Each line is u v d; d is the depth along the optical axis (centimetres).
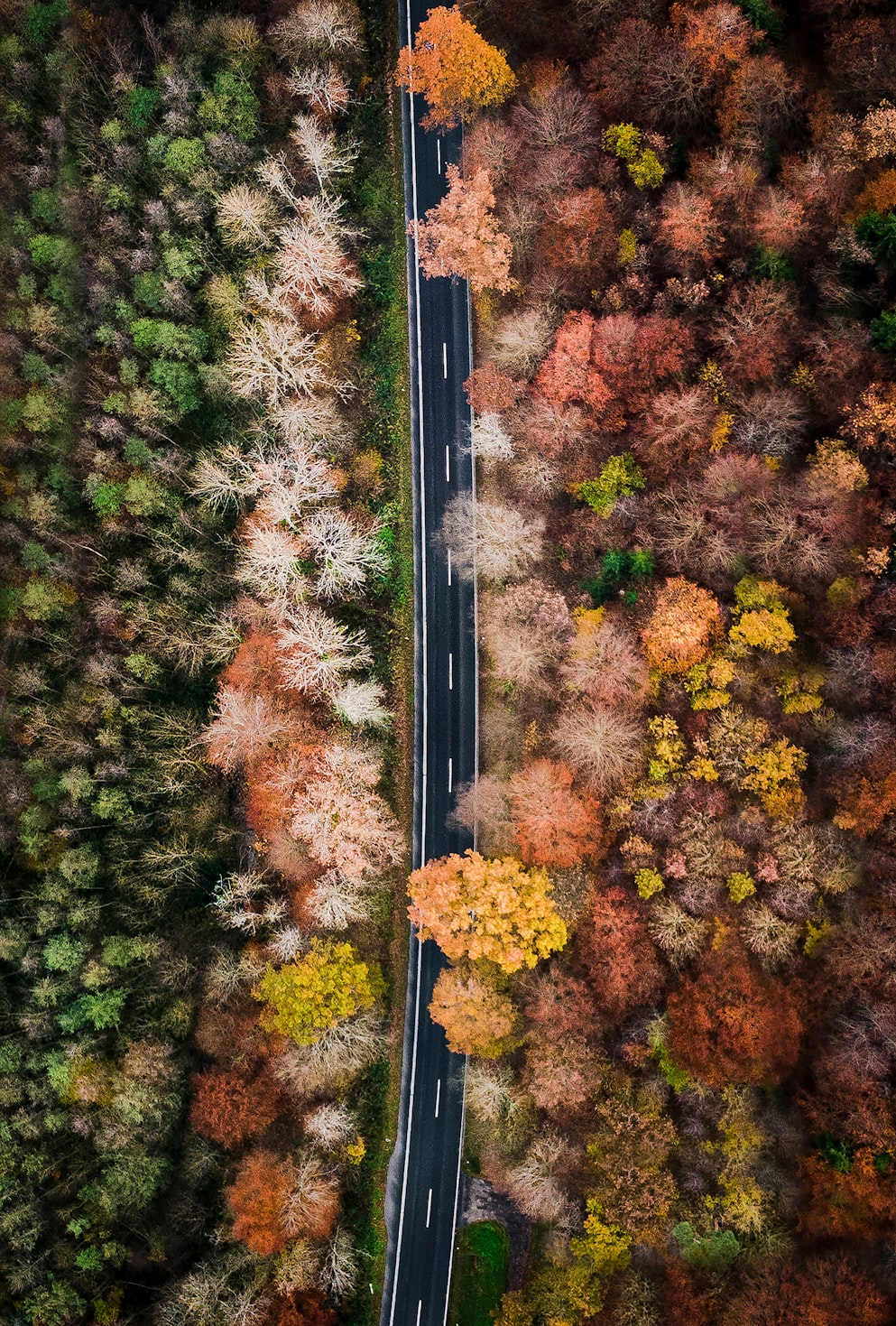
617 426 5675
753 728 5294
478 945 5269
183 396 6119
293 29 6006
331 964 5659
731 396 5544
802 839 5219
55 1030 5900
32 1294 5478
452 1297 5912
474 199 5612
